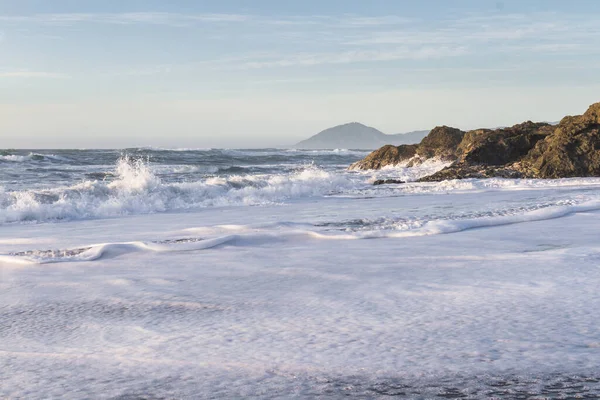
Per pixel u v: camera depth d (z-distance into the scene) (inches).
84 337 125.6
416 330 123.2
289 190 650.2
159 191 560.7
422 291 163.0
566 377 94.5
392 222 351.3
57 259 232.2
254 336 122.0
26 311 152.5
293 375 97.7
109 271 210.5
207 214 454.6
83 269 215.2
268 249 253.9
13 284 188.9
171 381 96.1
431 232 296.0
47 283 190.2
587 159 946.1
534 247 243.8
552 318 129.6
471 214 388.8
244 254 241.3
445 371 98.0
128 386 94.3
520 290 159.9
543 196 550.0
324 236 282.7
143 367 103.7
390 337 118.6
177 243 261.1
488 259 215.2
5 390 93.6
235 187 661.3
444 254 230.5
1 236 327.0
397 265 208.2
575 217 355.9
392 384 92.8
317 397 88.0
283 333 123.6
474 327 124.1
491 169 997.8
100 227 373.1
